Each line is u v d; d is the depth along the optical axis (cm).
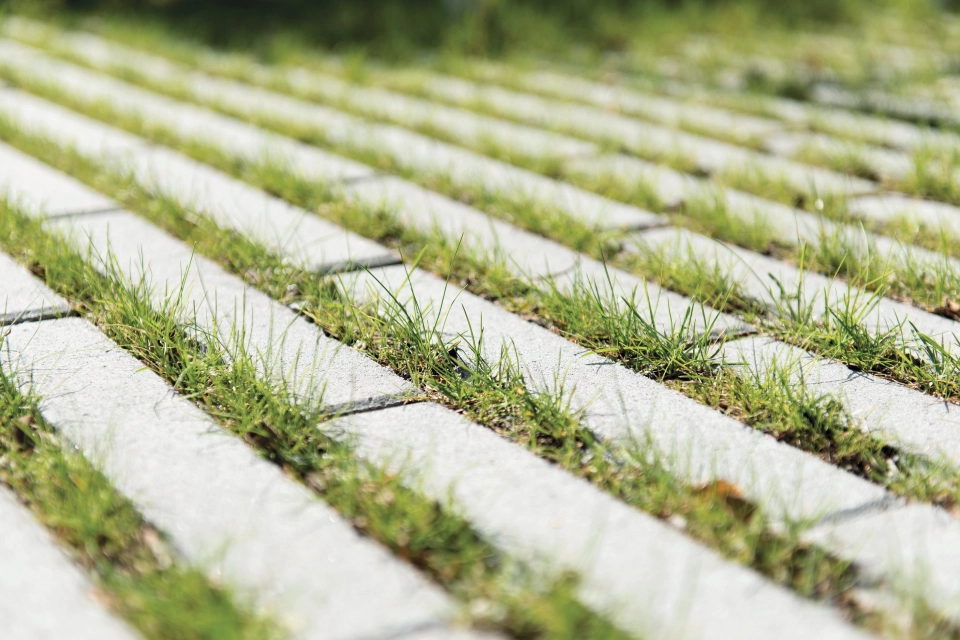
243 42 465
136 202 287
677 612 182
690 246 254
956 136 326
